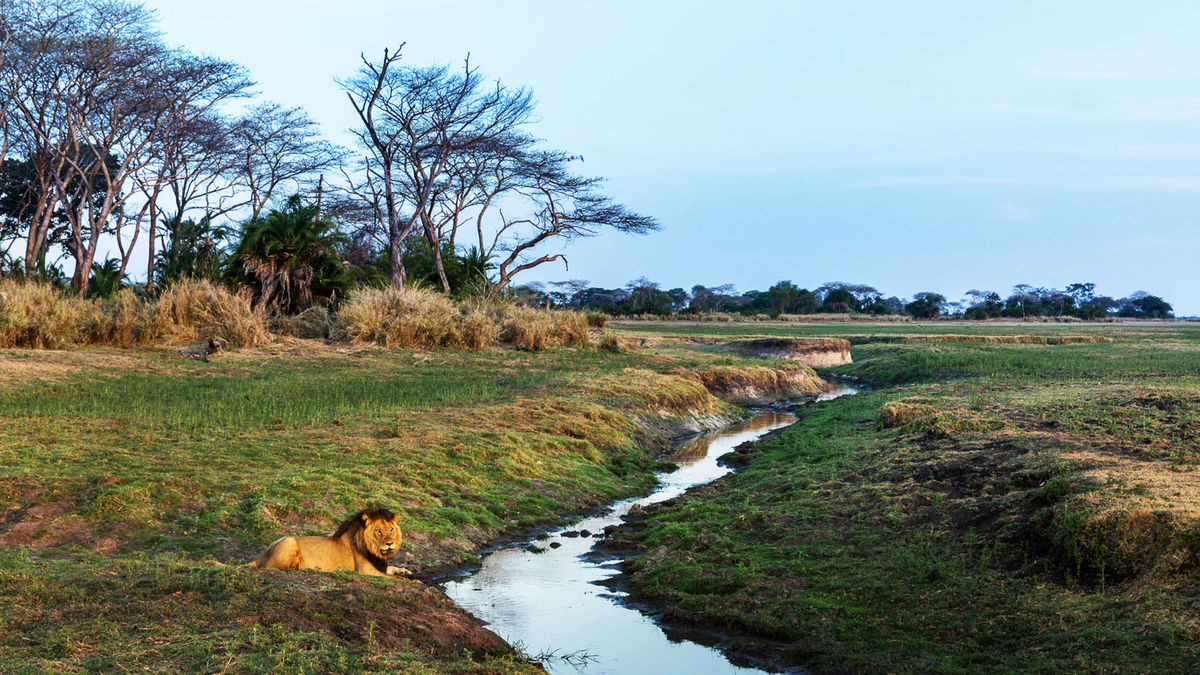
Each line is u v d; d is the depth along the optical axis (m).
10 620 5.78
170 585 6.60
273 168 52.16
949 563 8.61
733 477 13.81
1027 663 6.58
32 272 33.25
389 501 10.95
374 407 16.59
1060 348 38.06
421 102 41.28
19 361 19.42
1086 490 8.97
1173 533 7.61
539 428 16.08
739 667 7.16
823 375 34.94
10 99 39.62
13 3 37.03
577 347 30.17
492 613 8.44
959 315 116.44
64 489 10.02
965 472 11.26
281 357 23.58
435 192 45.50
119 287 36.59
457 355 26.23
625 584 9.35
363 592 6.98
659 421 19.75
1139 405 14.73
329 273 31.69
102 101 40.91
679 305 125.50
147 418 14.27
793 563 9.13
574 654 7.40
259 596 6.52
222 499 10.22
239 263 30.34
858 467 12.60
